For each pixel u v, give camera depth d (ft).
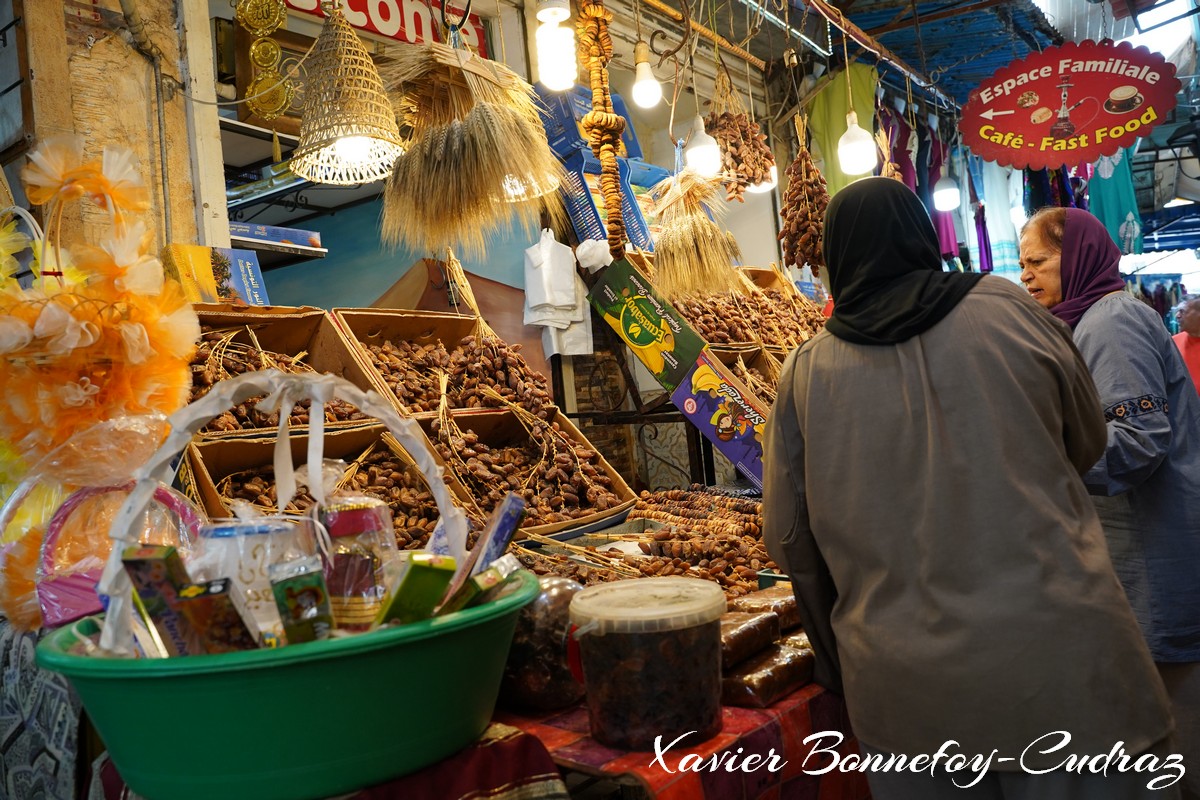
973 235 26.86
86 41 9.00
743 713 4.53
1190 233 48.29
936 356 4.39
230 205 13.03
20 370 4.93
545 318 14.06
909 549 4.28
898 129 23.34
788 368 4.99
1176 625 6.40
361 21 13.42
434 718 3.39
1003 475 4.16
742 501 9.07
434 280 13.52
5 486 5.98
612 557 6.80
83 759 4.62
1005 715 3.97
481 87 7.67
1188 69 27.86
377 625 3.37
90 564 4.71
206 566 3.43
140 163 9.37
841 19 17.35
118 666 3.01
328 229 15.15
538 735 4.33
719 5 19.24
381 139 8.00
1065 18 25.35
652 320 10.68
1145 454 5.84
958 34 22.63
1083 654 3.93
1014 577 4.06
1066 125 15.87
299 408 7.42
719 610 4.19
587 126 9.88
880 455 4.40
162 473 3.46
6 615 5.26
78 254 5.27
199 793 3.14
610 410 17.07
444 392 8.41
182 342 5.46
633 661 4.00
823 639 4.95
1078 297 7.05
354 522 3.79
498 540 3.64
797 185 13.60
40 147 5.31
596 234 13.87
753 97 21.81
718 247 12.50
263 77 10.66
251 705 3.02
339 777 3.20
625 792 5.29
